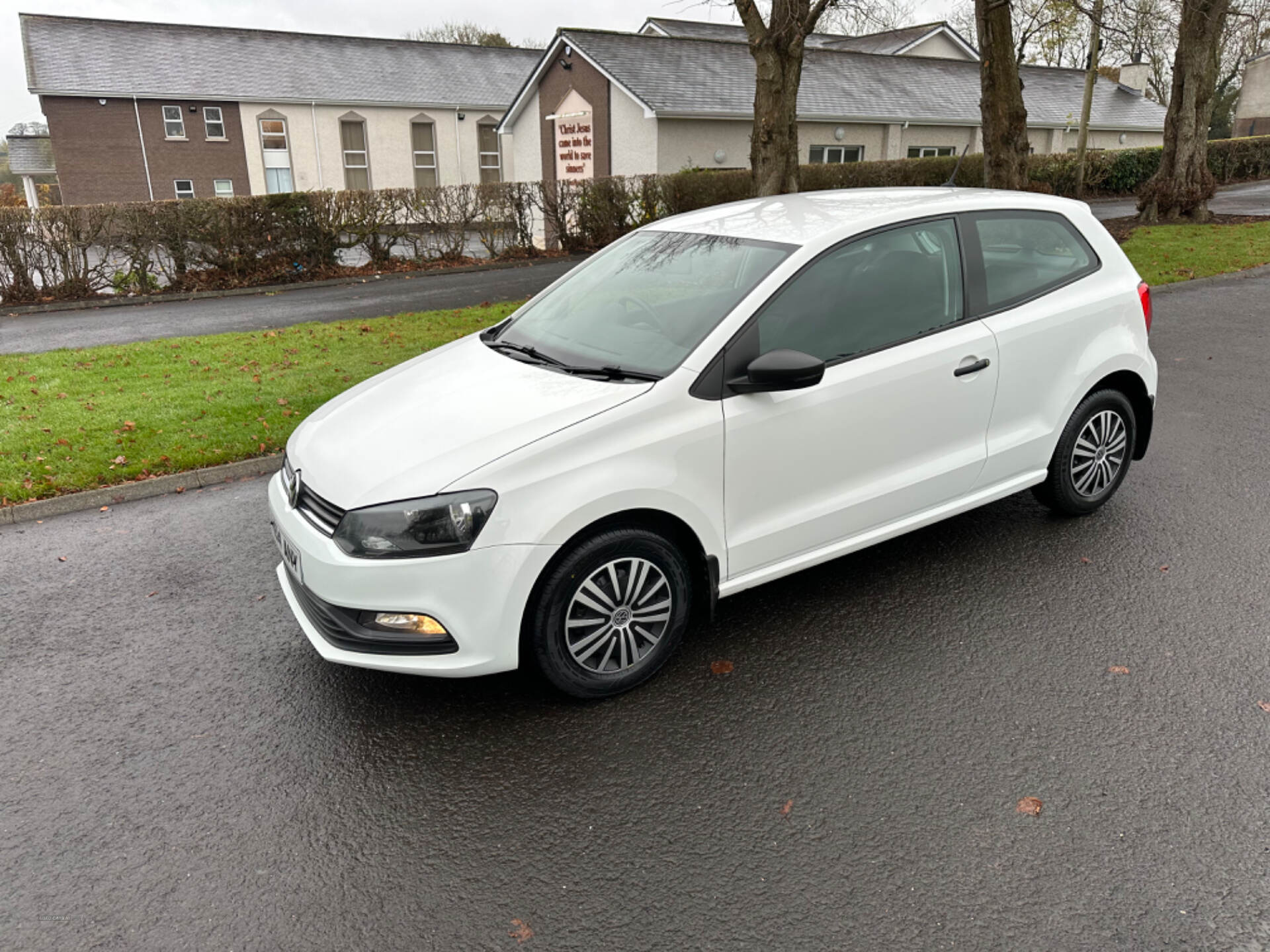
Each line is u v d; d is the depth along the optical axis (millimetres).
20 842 2893
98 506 5867
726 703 3490
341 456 3492
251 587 4652
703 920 2492
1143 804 2867
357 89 34312
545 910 2553
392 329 11391
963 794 2947
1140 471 5691
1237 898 2494
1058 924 2434
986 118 14742
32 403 7977
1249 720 3256
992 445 4332
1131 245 16109
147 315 14031
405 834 2877
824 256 3809
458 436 3342
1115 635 3840
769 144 13617
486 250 20828
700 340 3557
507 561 3125
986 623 3973
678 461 3398
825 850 2734
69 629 4270
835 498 3881
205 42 34438
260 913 2580
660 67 24266
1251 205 24453
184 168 32625
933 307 4070
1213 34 19078
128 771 3234
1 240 15141
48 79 30641
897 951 2371
